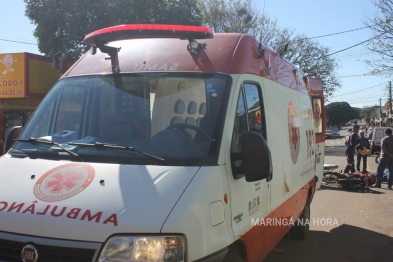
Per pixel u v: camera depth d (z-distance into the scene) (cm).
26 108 1644
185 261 261
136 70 364
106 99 358
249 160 305
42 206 274
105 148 314
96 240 255
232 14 2794
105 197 270
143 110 343
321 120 824
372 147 2494
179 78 347
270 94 441
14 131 403
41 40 1802
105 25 1762
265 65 436
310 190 669
